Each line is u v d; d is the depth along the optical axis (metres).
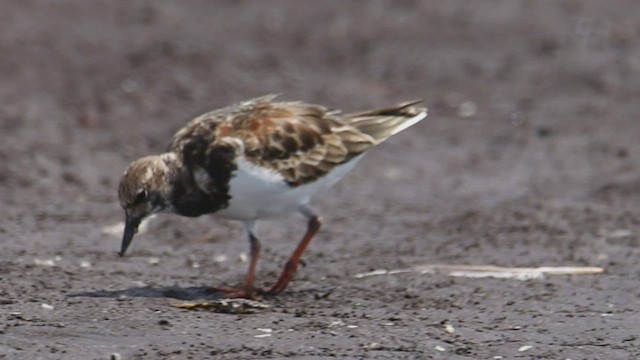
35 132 19.34
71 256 13.04
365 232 14.74
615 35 24.98
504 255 13.36
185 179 11.23
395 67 23.62
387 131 12.39
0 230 14.10
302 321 10.56
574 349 9.92
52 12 25.44
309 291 11.83
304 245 11.90
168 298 11.27
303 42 24.88
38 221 14.73
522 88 22.47
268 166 11.35
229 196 11.33
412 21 26.11
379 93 22.19
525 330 10.45
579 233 14.41
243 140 11.29
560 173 18.05
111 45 24.00
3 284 11.48
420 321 10.65
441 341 10.04
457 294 11.69
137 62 23.27
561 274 12.48
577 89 22.36
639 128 20.25
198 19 25.91
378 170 18.31
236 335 10.02
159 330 10.08
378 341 9.96
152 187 11.09
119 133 19.67
